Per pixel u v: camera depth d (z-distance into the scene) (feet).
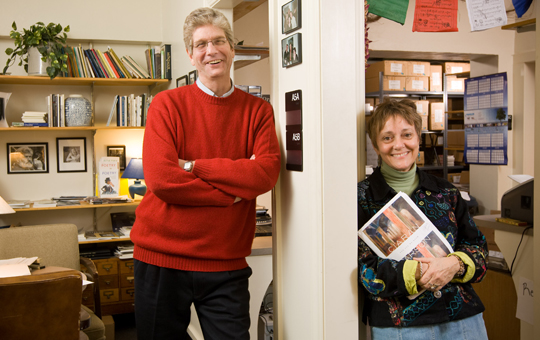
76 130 13.21
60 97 12.05
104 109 13.50
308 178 5.49
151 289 5.67
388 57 18.30
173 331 5.75
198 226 5.44
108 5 13.24
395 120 4.97
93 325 8.14
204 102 5.74
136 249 5.93
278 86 6.24
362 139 5.76
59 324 5.63
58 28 11.60
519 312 7.80
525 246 7.73
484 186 17.51
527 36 16.38
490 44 17.15
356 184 5.40
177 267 5.51
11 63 12.41
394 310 4.85
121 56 13.64
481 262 4.92
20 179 12.75
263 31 15.49
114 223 13.00
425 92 18.25
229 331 5.53
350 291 5.40
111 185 12.89
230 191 5.34
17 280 5.35
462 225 5.20
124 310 12.34
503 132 13.85
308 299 5.60
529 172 16.79
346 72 5.31
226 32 5.63
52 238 9.14
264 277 8.25
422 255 4.88
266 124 5.89
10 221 12.57
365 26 6.01
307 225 5.57
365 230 5.09
